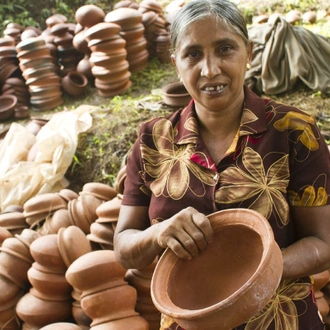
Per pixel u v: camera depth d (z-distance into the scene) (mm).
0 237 2932
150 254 1488
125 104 4922
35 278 2492
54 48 5645
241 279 1347
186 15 1413
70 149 4133
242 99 1528
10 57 5473
